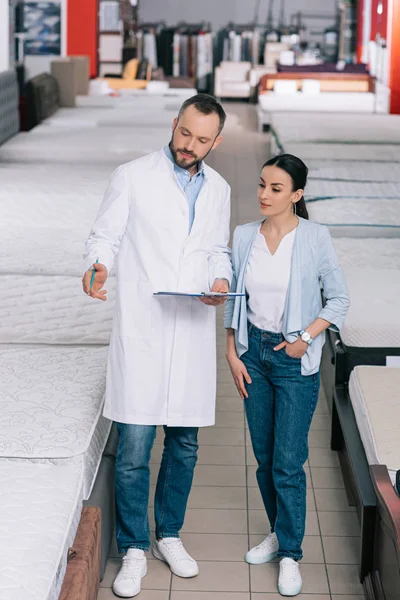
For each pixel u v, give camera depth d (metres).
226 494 4.22
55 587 2.75
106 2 16.42
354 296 4.98
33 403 3.70
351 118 12.84
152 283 3.37
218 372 5.60
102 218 3.37
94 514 3.27
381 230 6.77
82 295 5.23
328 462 4.53
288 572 3.51
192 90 15.51
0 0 10.66
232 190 10.55
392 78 14.41
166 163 3.36
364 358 4.54
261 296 3.45
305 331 3.41
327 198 7.65
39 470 3.27
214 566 3.68
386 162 9.63
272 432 3.60
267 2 20.23
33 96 11.60
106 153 9.30
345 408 4.33
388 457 3.47
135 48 17.72
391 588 3.16
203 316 3.44
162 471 3.62
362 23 18.42
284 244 3.43
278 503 3.54
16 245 5.98
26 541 2.81
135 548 3.56
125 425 3.46
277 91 15.37
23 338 4.79
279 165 3.34
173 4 20.44
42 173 8.37
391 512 3.04
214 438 4.75
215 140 3.32
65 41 14.44
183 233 3.37
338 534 3.92
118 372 3.43
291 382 3.45
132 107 13.01
